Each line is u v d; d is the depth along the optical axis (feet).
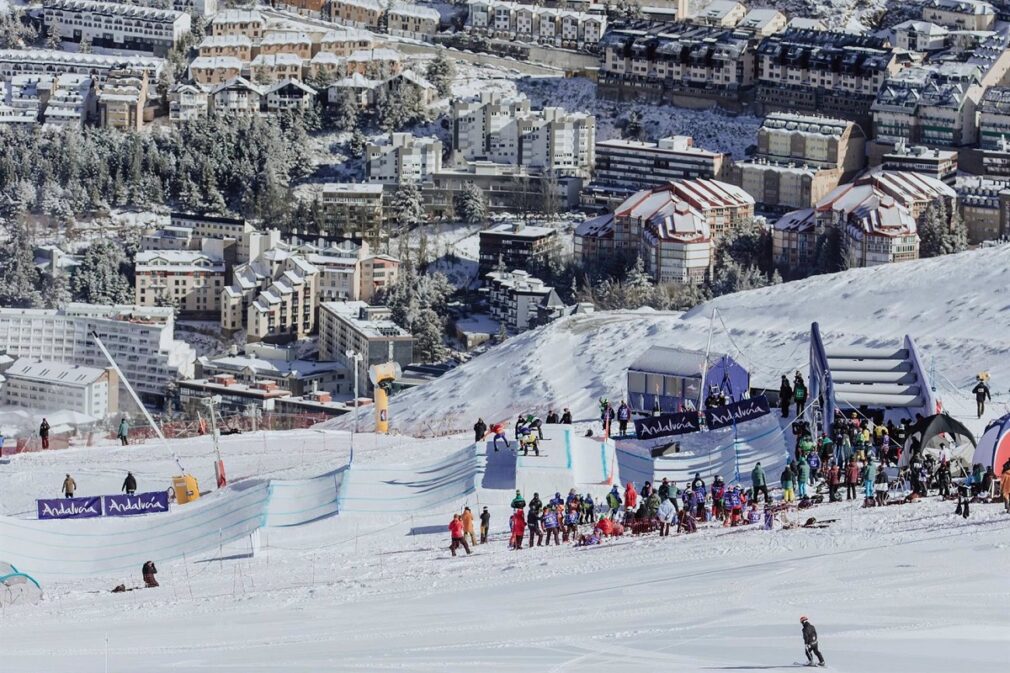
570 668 558.97
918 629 575.38
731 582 652.48
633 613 621.72
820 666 541.75
